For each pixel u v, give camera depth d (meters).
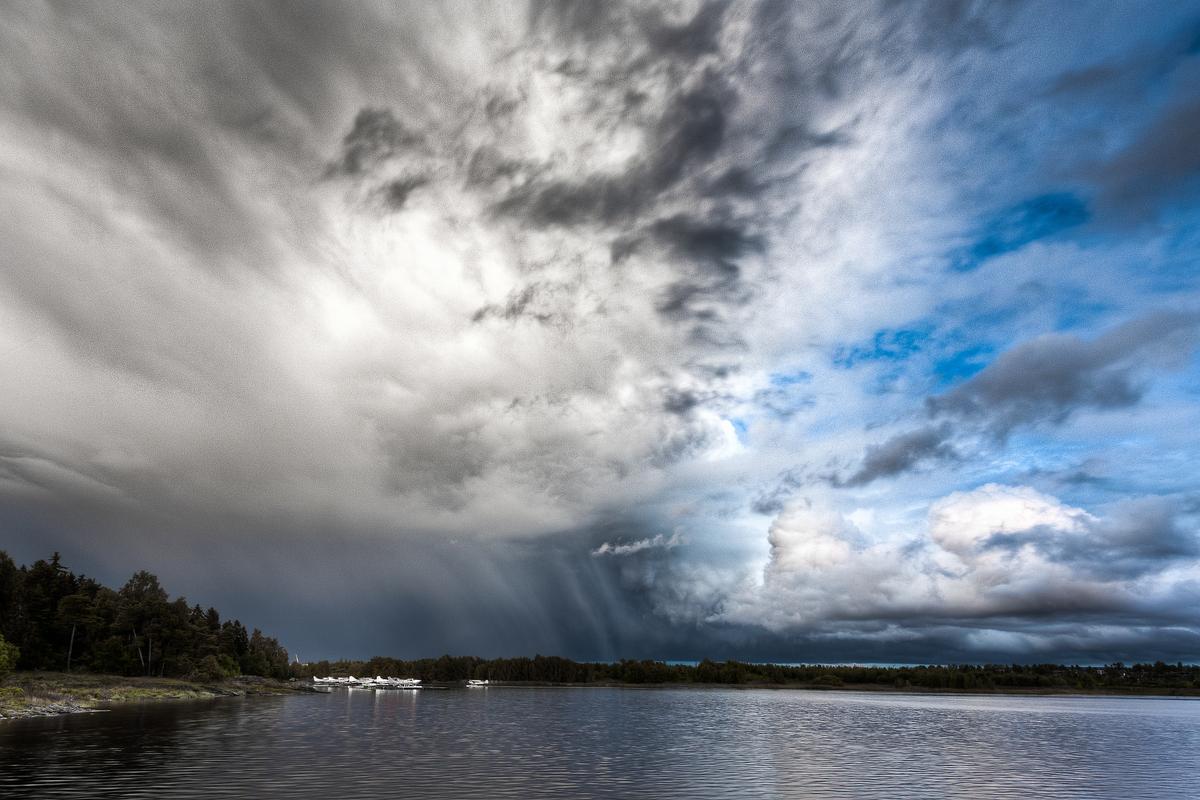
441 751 91.94
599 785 66.44
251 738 100.69
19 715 128.38
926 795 64.94
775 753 96.44
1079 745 119.19
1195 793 70.19
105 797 54.88
